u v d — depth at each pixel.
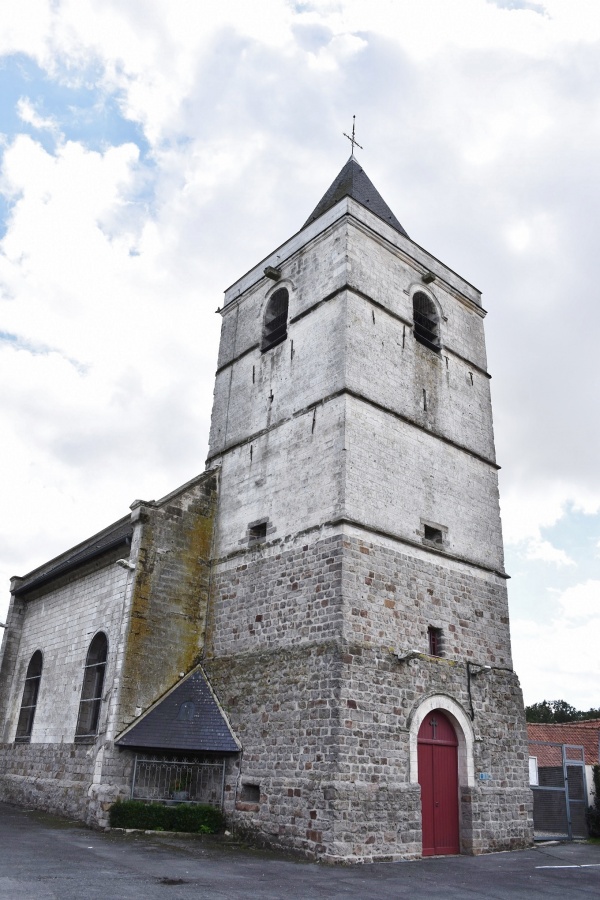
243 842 15.97
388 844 14.98
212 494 21.73
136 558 19.45
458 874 13.58
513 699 19.44
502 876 13.52
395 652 16.86
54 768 20.61
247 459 21.23
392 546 17.92
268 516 19.55
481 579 20.16
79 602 22.77
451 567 19.36
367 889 11.50
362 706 15.65
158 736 17.50
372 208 24.42
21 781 22.28
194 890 10.31
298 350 21.03
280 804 15.65
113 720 17.61
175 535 20.44
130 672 18.27
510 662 19.94
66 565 23.61
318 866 13.68
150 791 17.45
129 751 17.50
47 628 24.70
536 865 15.15
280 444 20.14
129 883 10.50
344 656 15.74
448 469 20.72
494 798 17.72
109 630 20.12
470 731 17.83
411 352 21.31
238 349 24.00
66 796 19.11
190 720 17.97
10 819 18.08
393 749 15.89
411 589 17.94
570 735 28.91
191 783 18.00
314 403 19.41
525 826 18.34
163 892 10.01
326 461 18.25
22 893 9.34
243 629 18.84
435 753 17.12
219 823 16.75
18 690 25.25
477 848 16.80
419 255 23.44
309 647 16.55
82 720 20.11
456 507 20.44
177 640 19.47
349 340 19.39
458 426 21.81
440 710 17.56
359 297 20.36
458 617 18.94
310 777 15.23
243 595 19.28
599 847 18.86
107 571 21.47
